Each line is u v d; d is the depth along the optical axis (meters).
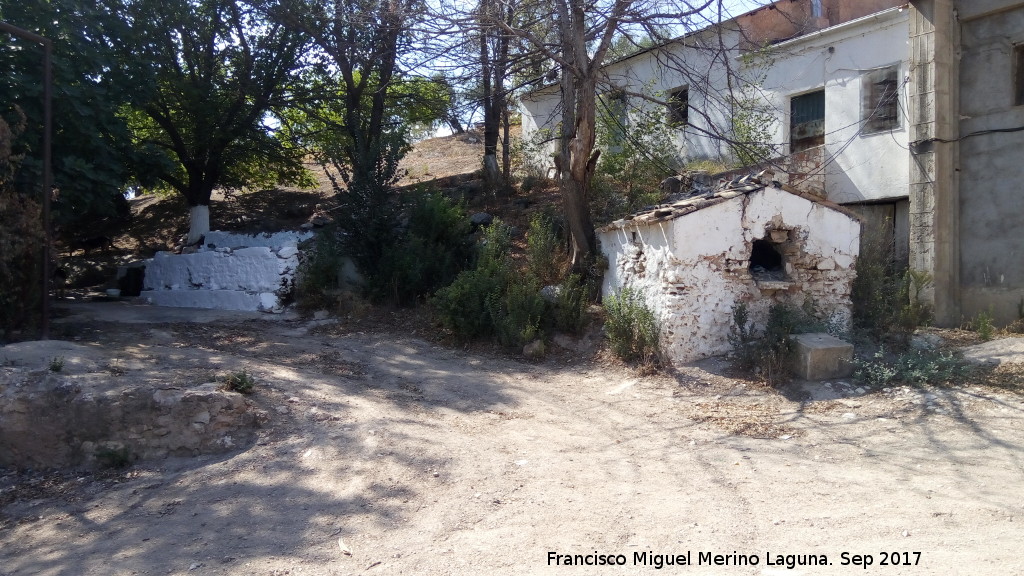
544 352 10.95
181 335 11.56
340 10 15.89
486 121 19.28
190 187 18.50
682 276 9.47
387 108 18.97
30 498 6.57
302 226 16.77
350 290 14.18
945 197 12.14
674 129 15.45
